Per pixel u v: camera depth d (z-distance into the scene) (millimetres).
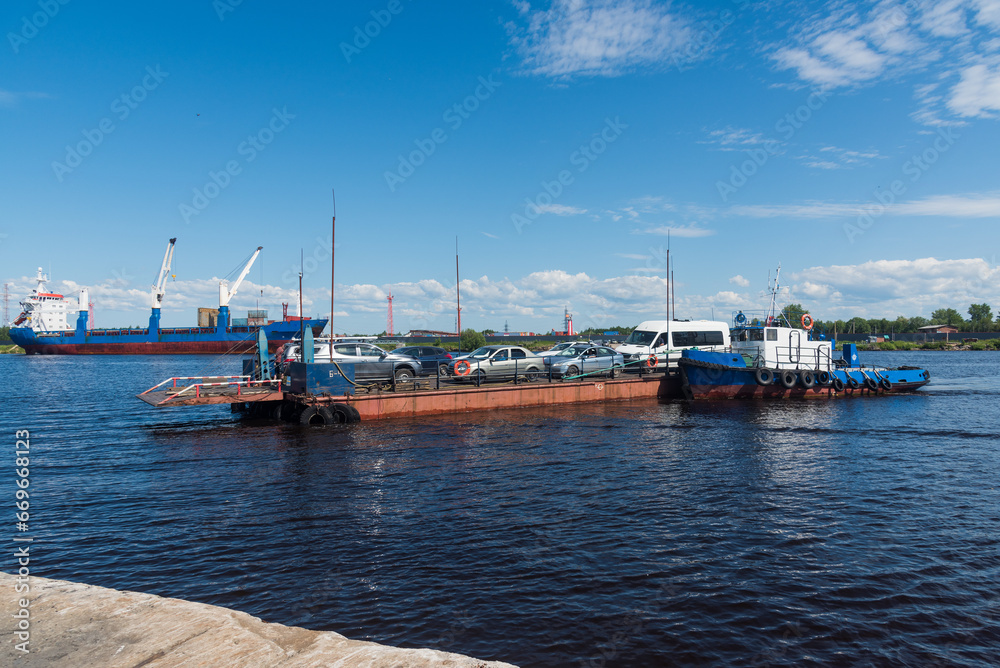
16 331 96688
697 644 5414
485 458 13086
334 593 6402
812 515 9062
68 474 12008
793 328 25078
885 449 14227
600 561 7262
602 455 13391
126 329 96125
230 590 6496
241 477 11562
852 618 5914
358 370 20219
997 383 35250
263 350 20500
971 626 5770
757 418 19188
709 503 9688
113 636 3967
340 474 11688
